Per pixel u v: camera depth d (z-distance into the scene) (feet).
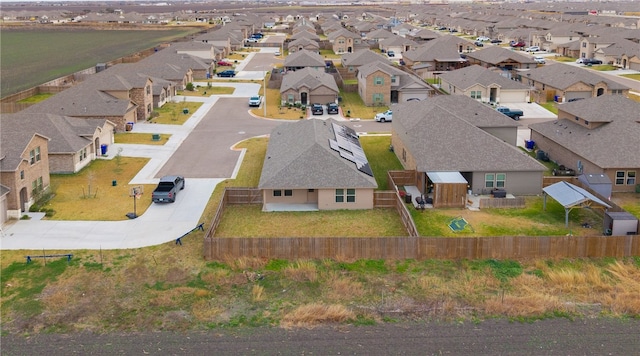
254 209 150.82
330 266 117.70
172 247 126.41
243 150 209.97
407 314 100.48
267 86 352.90
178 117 267.18
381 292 108.17
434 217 144.66
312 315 99.35
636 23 625.82
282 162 157.17
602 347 90.58
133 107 249.75
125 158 198.39
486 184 159.84
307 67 346.74
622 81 349.20
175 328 96.12
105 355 88.43
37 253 122.62
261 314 100.68
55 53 556.92
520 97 297.33
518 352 89.30
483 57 401.29
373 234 134.82
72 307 102.53
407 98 296.71
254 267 117.50
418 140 169.07
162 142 221.05
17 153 142.61
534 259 120.16
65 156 178.19
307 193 153.28
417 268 116.98
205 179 175.11
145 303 104.12
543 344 91.40
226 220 142.82
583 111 188.75
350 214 147.13
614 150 164.45
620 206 150.51
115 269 116.37
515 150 163.43
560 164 185.06
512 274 114.62
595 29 506.07
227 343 91.76
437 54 408.05
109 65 391.04
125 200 156.25
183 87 337.52
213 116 271.90
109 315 100.07
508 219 143.23
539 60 430.61
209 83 357.82
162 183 157.48
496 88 293.84
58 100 238.48
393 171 167.22
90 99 238.68
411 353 88.94
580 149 172.04
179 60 369.91
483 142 165.37
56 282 111.24
